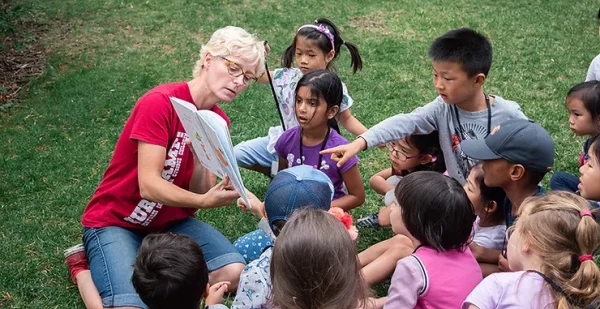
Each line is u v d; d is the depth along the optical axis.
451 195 2.65
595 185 3.14
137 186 3.23
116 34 7.19
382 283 3.48
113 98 5.73
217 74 3.09
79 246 3.43
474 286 2.67
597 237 2.29
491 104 3.53
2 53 6.62
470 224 2.69
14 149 4.89
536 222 2.34
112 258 3.12
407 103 5.66
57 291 3.46
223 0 8.21
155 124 3.08
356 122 4.18
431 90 5.91
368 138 3.54
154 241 2.61
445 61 3.35
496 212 3.27
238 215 4.14
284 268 2.07
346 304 2.05
